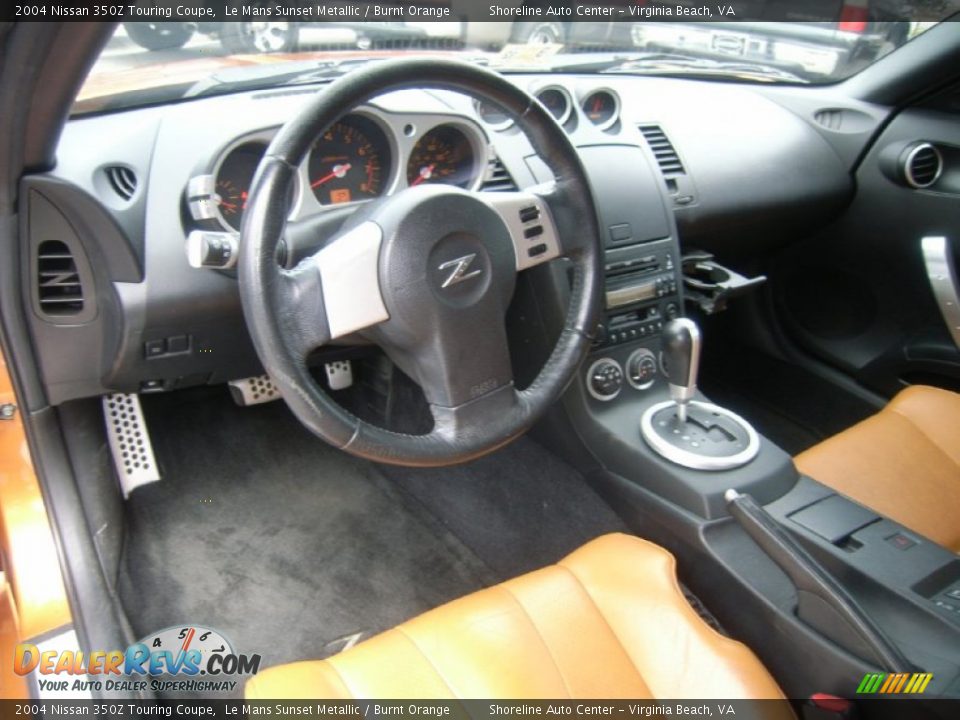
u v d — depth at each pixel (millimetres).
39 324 1350
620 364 1589
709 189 1886
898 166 1961
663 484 1416
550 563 1713
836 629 1071
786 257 2291
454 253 1079
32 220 1227
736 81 2131
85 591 1422
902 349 2053
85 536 1482
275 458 1974
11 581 1352
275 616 1599
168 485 1864
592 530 1739
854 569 1188
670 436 1448
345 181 1418
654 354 1637
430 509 1870
